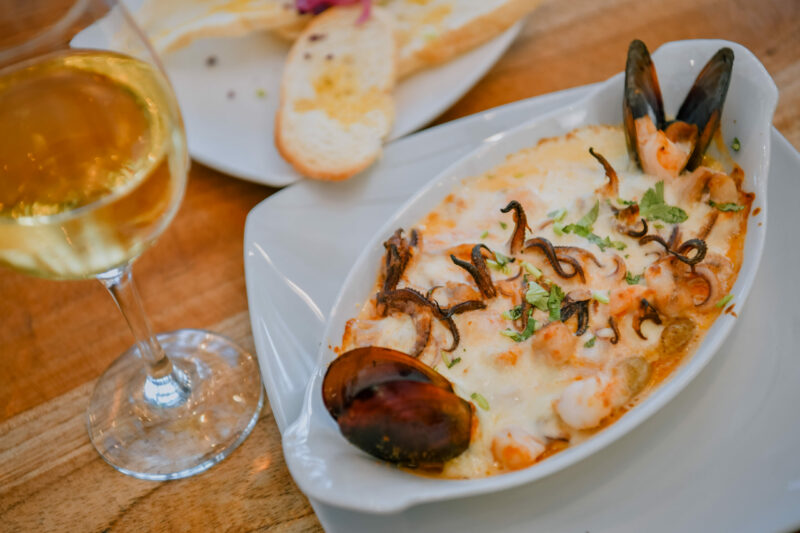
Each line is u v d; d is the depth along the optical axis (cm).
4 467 38
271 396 37
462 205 41
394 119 49
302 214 44
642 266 38
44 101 33
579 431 34
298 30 53
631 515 33
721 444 35
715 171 40
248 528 35
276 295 41
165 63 53
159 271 44
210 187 48
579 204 40
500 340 36
